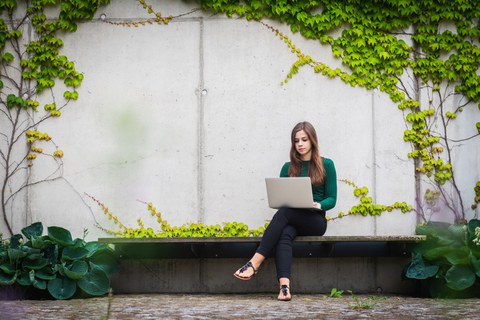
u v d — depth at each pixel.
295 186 5.50
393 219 6.42
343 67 6.50
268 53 6.51
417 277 5.69
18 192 6.45
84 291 5.69
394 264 6.39
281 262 5.48
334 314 4.34
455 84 6.52
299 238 5.68
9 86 6.52
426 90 6.50
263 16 6.53
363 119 6.47
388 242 6.29
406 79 6.50
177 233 6.39
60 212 6.45
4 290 5.59
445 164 6.45
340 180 6.43
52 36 6.54
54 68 6.53
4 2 6.50
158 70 6.53
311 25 6.46
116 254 6.00
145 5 6.56
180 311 4.56
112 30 6.56
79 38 6.55
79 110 6.51
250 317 4.18
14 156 6.47
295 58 6.50
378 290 6.38
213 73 6.51
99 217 6.43
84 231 6.16
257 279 6.35
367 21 6.49
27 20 6.54
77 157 6.48
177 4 6.56
